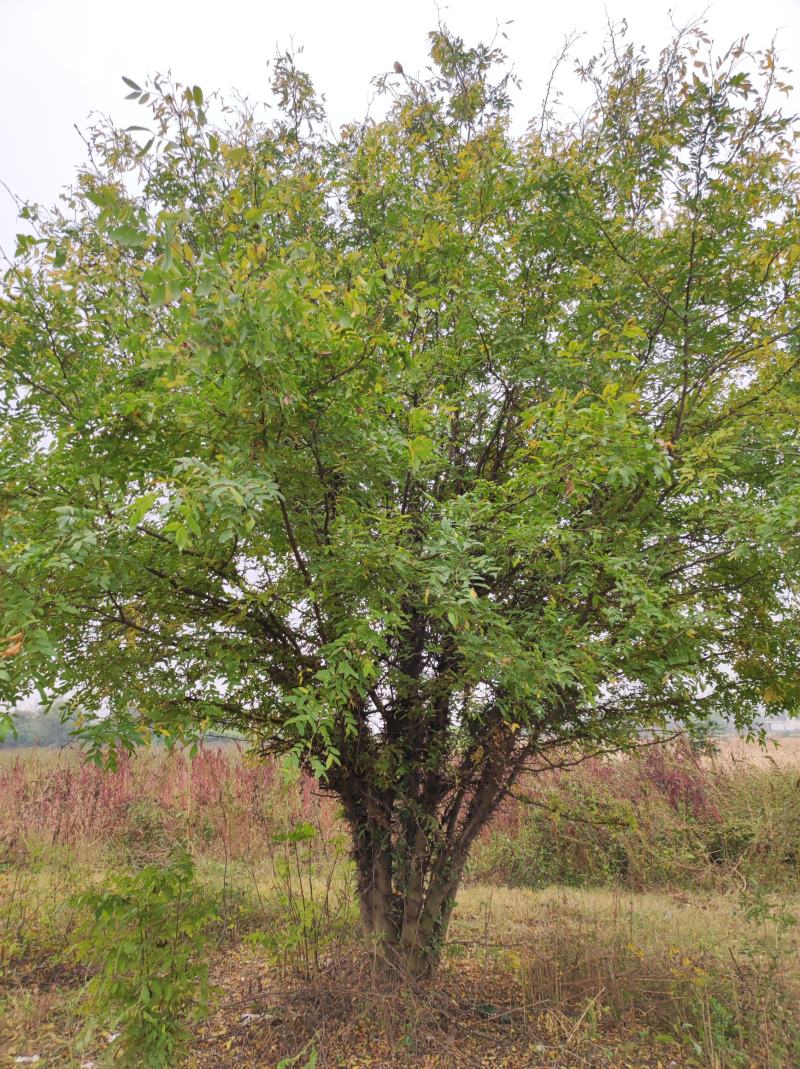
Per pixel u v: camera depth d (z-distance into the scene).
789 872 7.02
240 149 3.00
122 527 3.00
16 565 2.73
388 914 4.68
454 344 4.44
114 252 4.10
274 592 3.71
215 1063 3.85
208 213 4.23
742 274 4.39
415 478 3.95
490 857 8.43
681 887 6.93
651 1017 4.25
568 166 4.57
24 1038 4.38
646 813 7.21
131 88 2.61
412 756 4.62
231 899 6.65
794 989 4.30
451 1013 4.29
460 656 4.10
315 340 2.74
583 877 7.76
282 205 4.22
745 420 4.19
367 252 4.43
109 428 3.14
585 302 4.36
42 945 5.95
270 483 2.68
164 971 3.40
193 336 2.47
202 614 3.90
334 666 3.13
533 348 4.45
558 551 3.51
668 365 4.45
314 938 4.89
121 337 3.54
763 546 3.46
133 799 9.77
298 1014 4.21
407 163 4.90
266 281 2.55
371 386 3.10
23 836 8.31
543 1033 4.08
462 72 5.23
